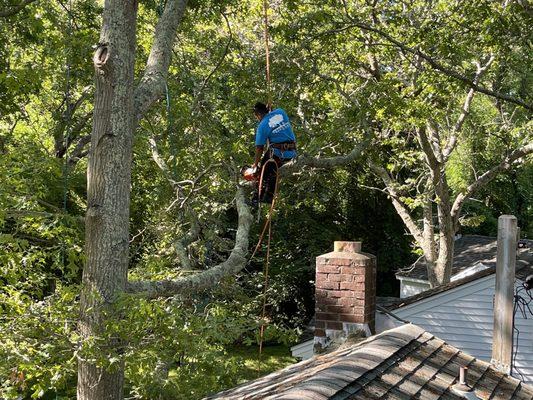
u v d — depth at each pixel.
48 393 14.52
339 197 30.30
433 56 15.48
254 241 26.27
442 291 16.77
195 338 6.99
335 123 12.40
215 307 8.12
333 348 7.90
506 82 21.94
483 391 5.88
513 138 21.39
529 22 13.55
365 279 8.00
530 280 13.98
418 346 6.33
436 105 17.11
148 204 16.62
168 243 14.00
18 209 7.32
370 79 16.45
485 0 13.55
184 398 7.50
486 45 14.07
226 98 13.63
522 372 15.84
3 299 6.89
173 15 8.95
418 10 16.84
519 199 33.28
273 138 8.40
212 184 13.02
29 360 6.48
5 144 12.48
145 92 8.12
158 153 13.42
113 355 6.63
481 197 32.62
